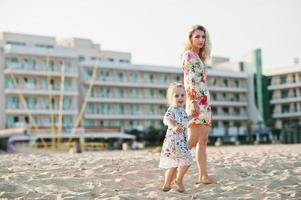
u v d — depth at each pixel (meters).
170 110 7.82
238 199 6.89
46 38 68.69
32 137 52.31
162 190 7.82
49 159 16.19
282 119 82.38
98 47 77.38
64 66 65.31
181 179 7.77
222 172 9.48
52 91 64.31
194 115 8.22
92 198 7.30
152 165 10.62
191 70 8.27
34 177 9.38
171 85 8.03
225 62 88.12
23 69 62.31
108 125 71.62
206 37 8.46
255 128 78.12
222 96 81.50
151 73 75.06
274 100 82.81
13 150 49.78
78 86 69.12
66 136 60.97
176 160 7.67
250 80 84.25
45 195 7.51
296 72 81.00
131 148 57.06
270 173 9.52
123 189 8.03
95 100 69.75
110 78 71.38
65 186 8.44
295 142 57.72
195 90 8.24
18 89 61.94
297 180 8.49
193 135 8.25
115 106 72.44
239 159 12.31
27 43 67.25
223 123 81.31
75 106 66.19
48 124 64.25
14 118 62.34
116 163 11.40
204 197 7.18
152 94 75.38
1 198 7.51
